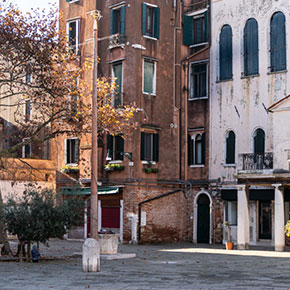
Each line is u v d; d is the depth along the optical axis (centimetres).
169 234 3234
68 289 1303
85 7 3441
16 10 2322
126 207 3145
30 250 2114
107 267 1831
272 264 1936
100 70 3353
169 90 3319
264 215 2977
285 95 2927
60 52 2436
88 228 3372
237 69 3128
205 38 3288
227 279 1495
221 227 3131
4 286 1363
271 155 2730
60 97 2480
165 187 3253
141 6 3222
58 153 3541
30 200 2055
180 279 1497
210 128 3225
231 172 3106
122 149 3194
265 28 3023
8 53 2339
